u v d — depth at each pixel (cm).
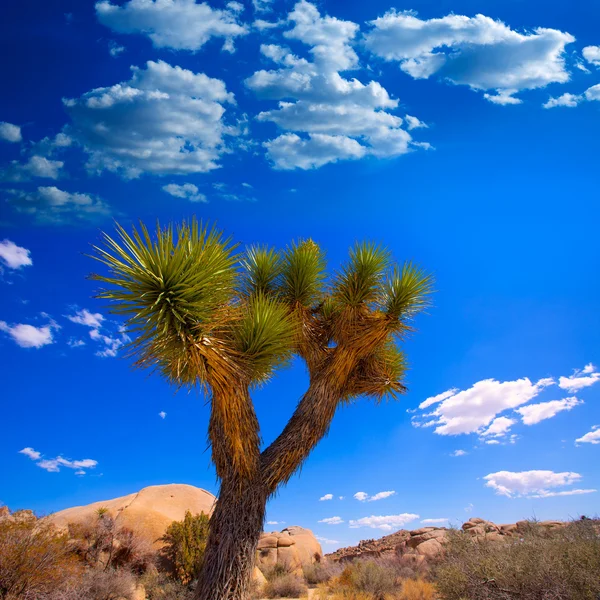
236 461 651
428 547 1667
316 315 866
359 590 1248
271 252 865
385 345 921
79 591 935
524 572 777
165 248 555
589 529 855
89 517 1438
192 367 592
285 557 1850
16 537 871
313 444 723
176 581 1293
